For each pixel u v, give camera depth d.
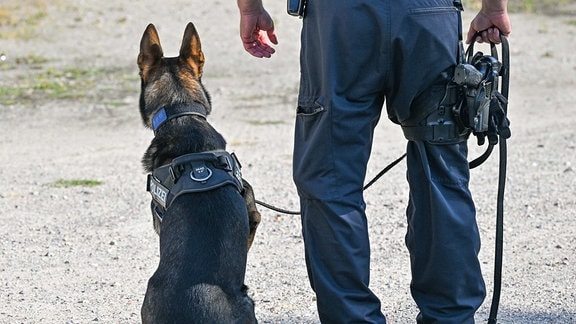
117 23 19.09
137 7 20.67
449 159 3.88
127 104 12.80
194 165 4.03
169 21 19.47
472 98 3.78
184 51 4.54
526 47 17.58
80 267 6.09
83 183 8.48
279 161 9.41
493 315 4.00
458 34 3.79
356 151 3.76
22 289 5.66
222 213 3.87
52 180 8.65
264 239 6.61
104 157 9.76
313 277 3.84
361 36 3.64
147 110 4.40
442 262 3.86
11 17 19.11
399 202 7.64
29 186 8.41
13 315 5.21
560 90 13.98
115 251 6.44
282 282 5.69
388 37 3.63
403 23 3.62
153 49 4.48
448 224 3.83
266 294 5.48
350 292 3.79
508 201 7.62
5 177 8.80
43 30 18.16
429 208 3.89
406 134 3.91
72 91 13.57
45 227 7.05
